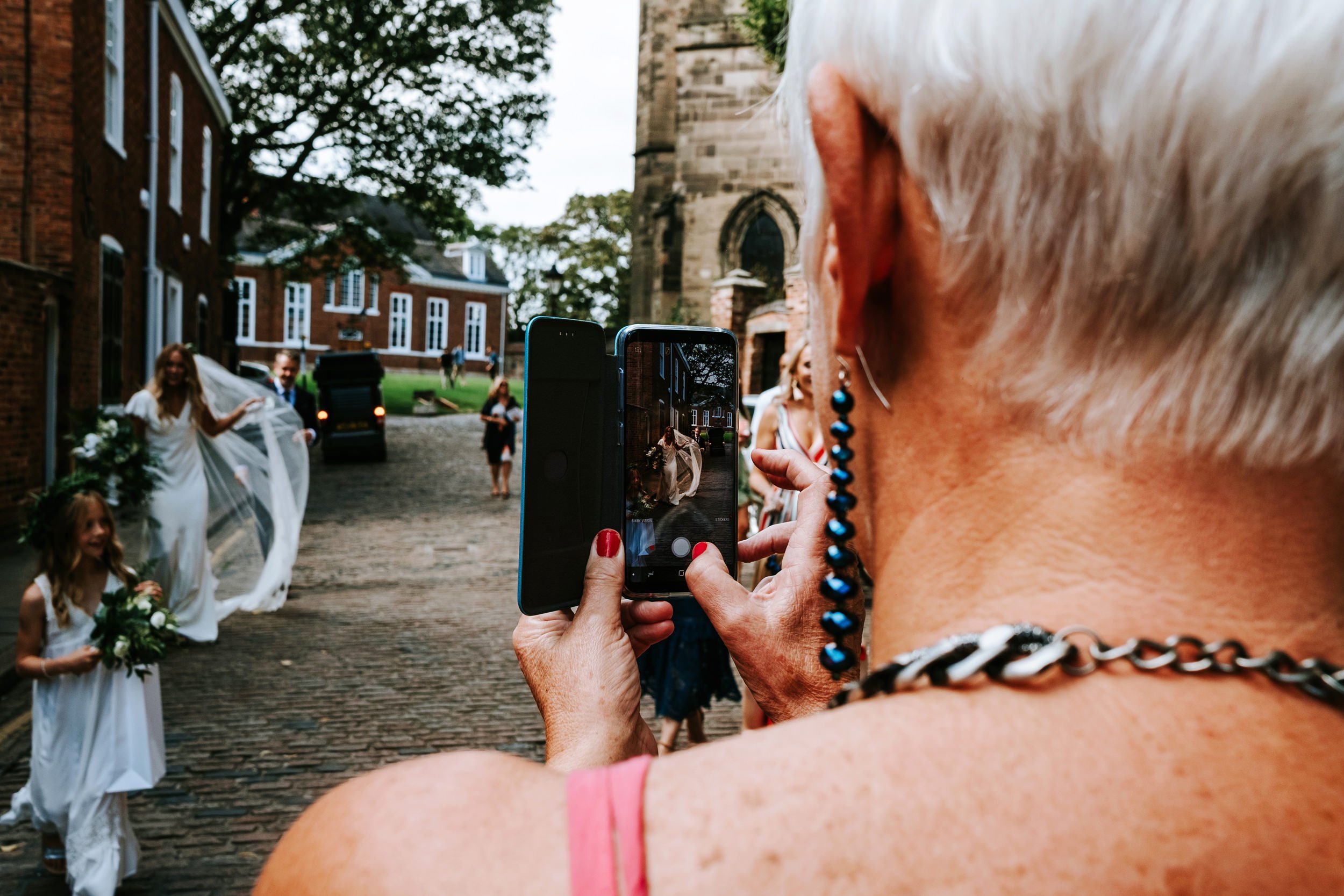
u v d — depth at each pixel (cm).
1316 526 49
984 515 52
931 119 51
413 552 1223
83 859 370
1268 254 47
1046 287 50
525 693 650
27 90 1287
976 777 46
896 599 57
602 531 103
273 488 861
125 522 721
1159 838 44
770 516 457
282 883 51
